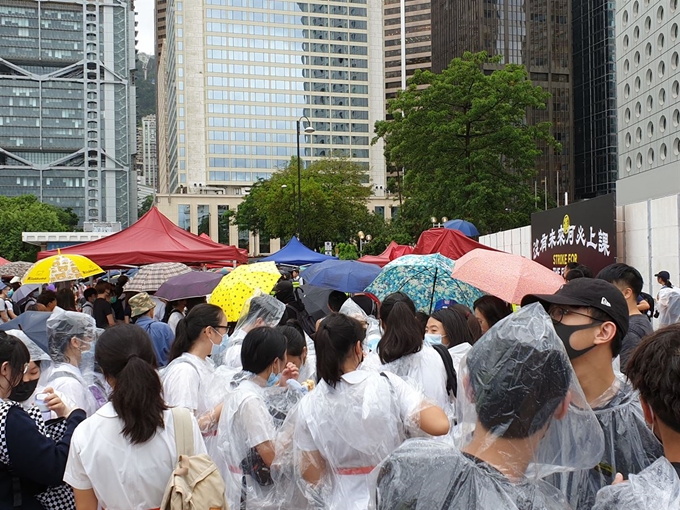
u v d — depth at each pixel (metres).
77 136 137.88
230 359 4.82
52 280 9.19
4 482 2.80
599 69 81.69
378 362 4.03
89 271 9.91
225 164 102.81
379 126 35.19
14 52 135.75
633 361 1.79
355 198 54.62
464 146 33.78
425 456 1.81
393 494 1.79
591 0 83.12
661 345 1.71
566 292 2.46
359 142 109.38
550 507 1.82
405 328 3.87
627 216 14.25
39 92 136.50
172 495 2.63
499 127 33.25
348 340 3.10
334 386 3.07
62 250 11.88
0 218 84.62
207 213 97.06
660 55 47.66
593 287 2.42
